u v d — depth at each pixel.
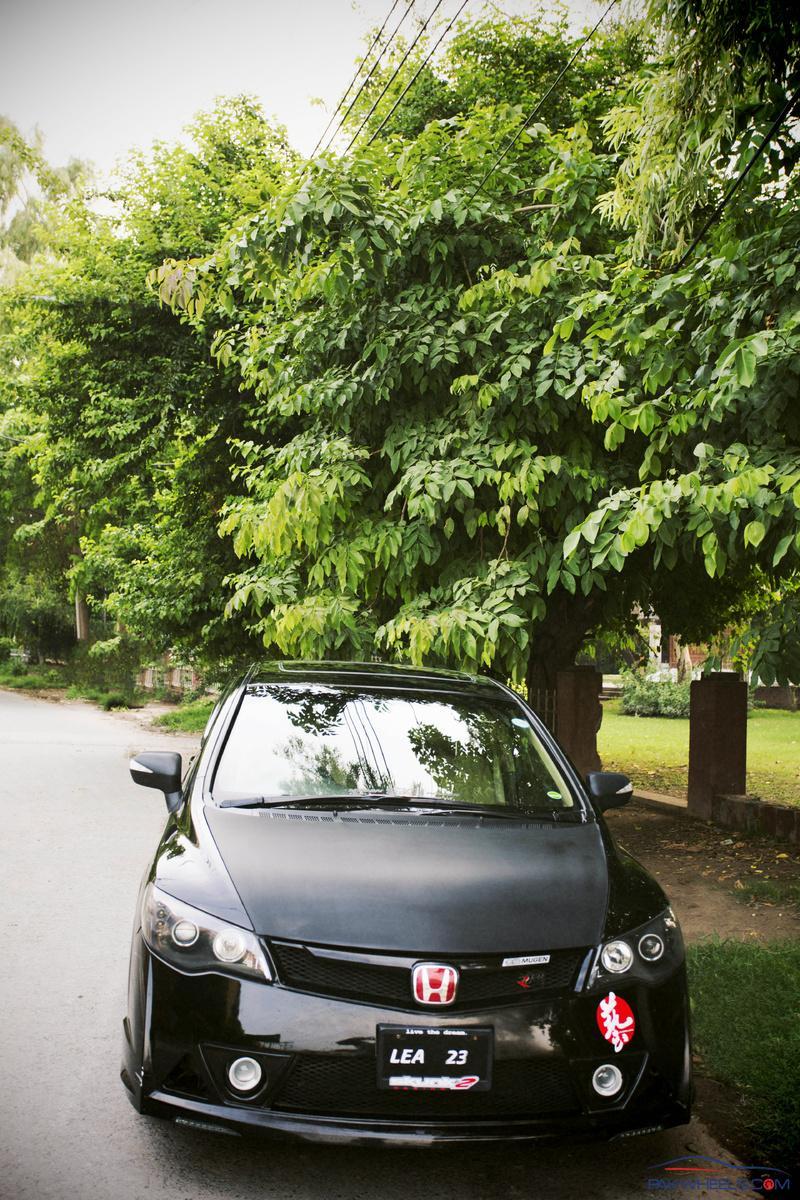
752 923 6.29
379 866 3.42
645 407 5.46
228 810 3.79
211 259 6.80
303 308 7.81
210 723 4.57
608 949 3.27
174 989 3.09
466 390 6.56
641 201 5.69
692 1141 3.59
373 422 7.03
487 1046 3.03
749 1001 4.78
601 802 4.46
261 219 6.42
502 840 3.73
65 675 34.69
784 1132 3.57
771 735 18.83
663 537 5.69
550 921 3.29
